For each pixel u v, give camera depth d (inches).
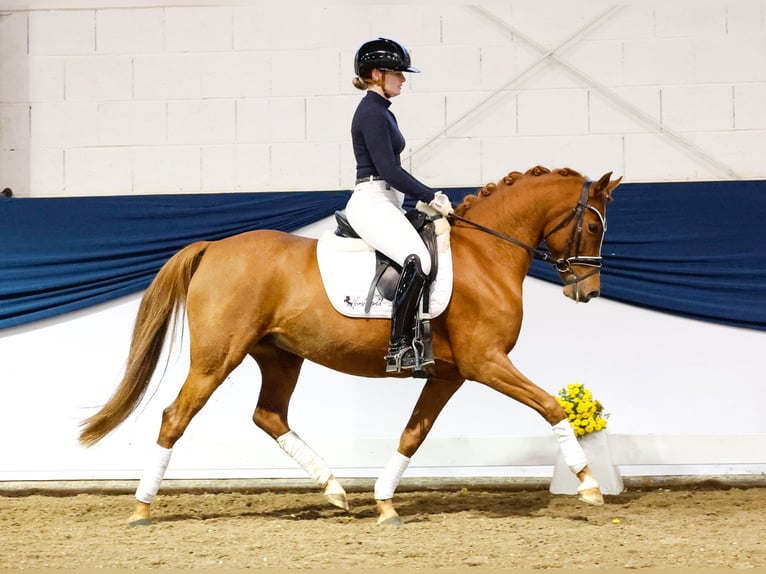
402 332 288.7
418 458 390.6
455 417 400.8
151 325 308.0
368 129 294.2
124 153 422.3
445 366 301.3
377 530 290.7
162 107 422.0
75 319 409.7
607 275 399.2
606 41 411.2
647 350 396.8
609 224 401.4
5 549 263.7
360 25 417.7
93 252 410.9
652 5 409.7
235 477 400.5
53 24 424.5
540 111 412.8
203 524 304.5
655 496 360.2
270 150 419.2
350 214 300.2
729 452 380.8
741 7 406.9
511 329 293.4
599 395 397.1
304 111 419.2
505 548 255.9
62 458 404.2
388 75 300.5
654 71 409.7
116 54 423.2
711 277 398.0
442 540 269.6
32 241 411.5
